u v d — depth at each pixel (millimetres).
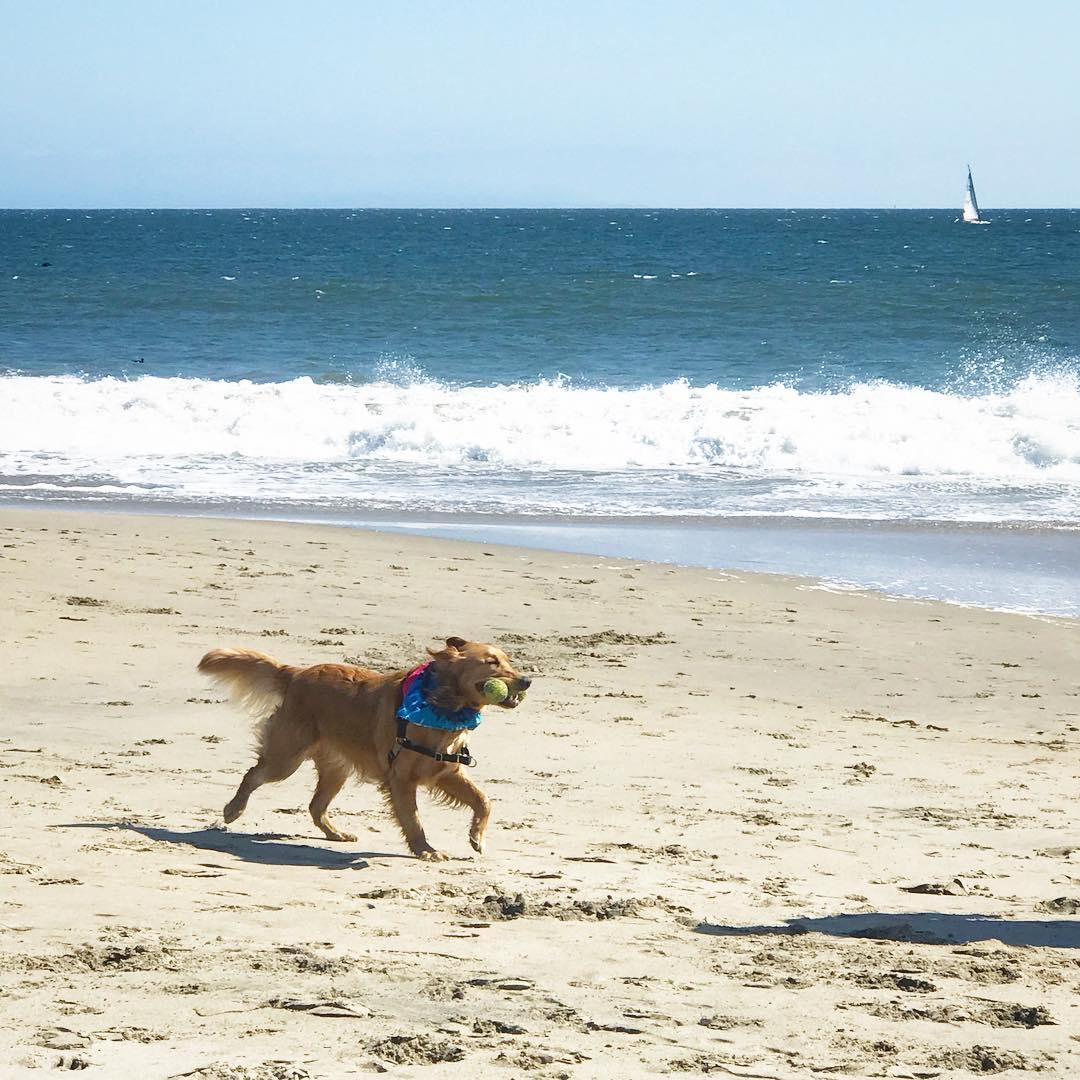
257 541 17047
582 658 12492
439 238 122875
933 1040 4340
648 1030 4281
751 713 10961
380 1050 3914
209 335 39844
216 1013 4184
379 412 26484
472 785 7176
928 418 26047
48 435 25047
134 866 6188
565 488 22047
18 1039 3848
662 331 41000
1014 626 14398
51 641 11852
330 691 7383
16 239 117750
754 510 20531
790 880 6727
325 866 6652
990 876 6977
